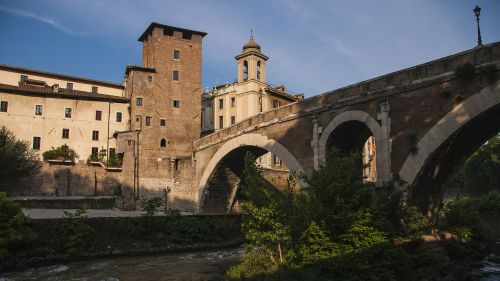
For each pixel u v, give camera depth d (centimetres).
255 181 2109
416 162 2700
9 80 5772
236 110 6944
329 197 2112
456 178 9444
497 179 8494
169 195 5522
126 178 5331
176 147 5709
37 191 5203
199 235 3712
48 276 2484
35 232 2980
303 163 3625
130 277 2452
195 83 6012
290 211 2022
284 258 2012
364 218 2064
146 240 3469
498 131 2692
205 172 5306
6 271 2597
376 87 3033
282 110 3950
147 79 5762
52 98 5706
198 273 2545
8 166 4797
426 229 2789
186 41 6059
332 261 1919
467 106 2498
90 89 6250
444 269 2231
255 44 7075
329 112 3422
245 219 2130
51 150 5416
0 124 5391
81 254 3044
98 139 5841
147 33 6100
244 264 2245
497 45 2416
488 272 2473
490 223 5141
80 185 5450
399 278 1961
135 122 5569
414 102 2777
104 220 3419
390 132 2888
